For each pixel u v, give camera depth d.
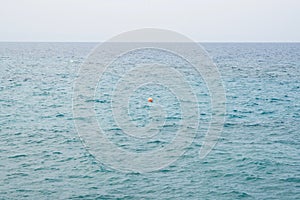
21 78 62.03
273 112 36.09
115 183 19.09
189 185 18.89
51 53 150.75
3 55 135.00
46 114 34.34
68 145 25.11
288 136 27.47
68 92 46.66
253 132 28.44
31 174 20.17
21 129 29.09
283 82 59.28
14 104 39.16
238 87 52.94
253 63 96.94
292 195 17.91
